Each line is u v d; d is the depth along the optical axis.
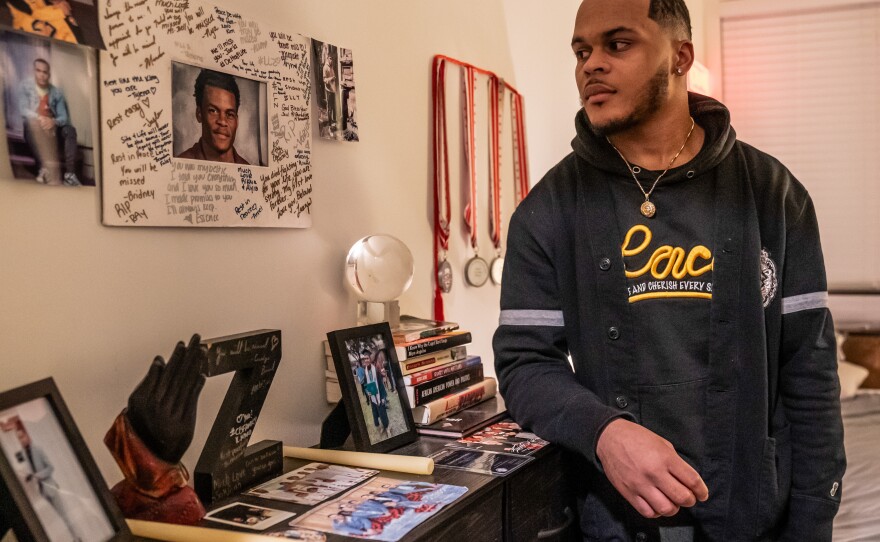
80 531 0.79
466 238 1.96
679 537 1.27
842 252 3.97
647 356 1.28
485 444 1.29
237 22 1.25
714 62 4.01
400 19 1.69
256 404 1.11
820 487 1.29
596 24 1.24
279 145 1.34
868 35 3.88
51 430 0.82
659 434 1.27
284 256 1.37
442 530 0.95
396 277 1.48
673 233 1.29
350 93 1.51
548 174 1.43
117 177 1.06
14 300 0.94
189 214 1.17
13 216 0.94
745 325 1.26
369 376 1.28
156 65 1.11
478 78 1.99
